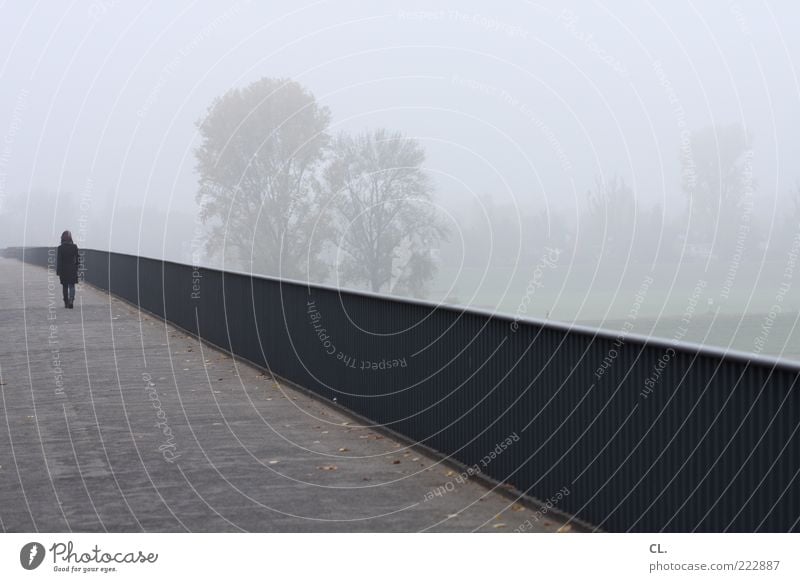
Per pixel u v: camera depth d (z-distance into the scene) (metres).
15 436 10.63
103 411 12.22
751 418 5.16
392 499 7.94
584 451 6.91
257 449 9.94
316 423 11.45
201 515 7.46
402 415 10.38
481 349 8.61
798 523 4.81
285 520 7.32
